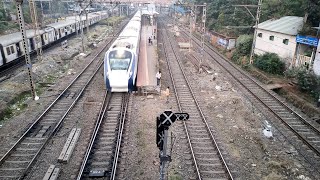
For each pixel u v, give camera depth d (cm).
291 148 1391
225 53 3650
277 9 3631
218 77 2545
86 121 1591
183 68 2839
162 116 704
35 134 1426
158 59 2983
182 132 1484
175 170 1163
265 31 2934
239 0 4162
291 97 2048
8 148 1292
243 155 1302
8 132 1439
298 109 1906
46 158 1227
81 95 2005
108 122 1590
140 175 1131
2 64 2395
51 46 3794
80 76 2464
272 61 2638
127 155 1262
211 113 1745
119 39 2464
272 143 1424
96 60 3116
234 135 1481
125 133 1452
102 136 1431
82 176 1115
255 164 1235
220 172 1168
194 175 1145
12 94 1883
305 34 2417
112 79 1905
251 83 2428
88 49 3753
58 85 2205
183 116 707
